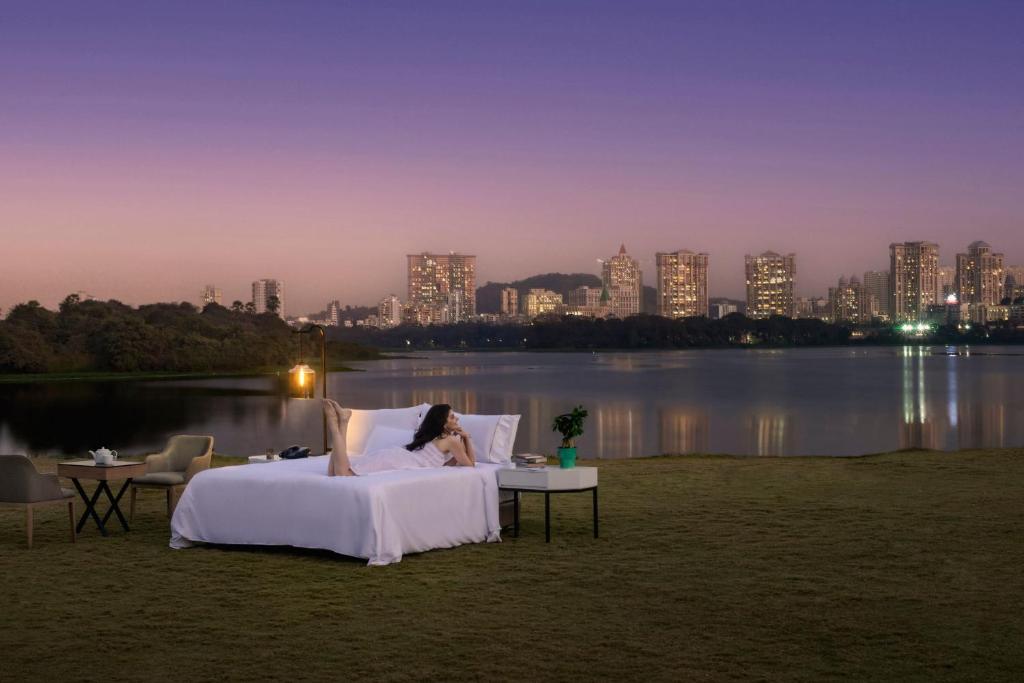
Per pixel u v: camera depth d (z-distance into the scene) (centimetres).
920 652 436
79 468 745
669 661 426
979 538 689
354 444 825
